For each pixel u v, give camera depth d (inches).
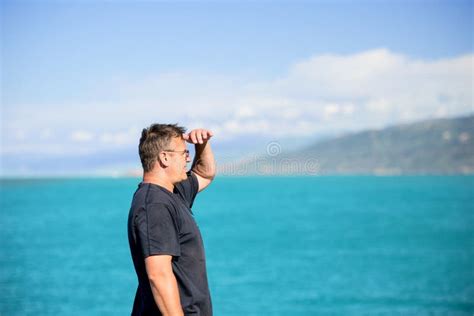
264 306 756.6
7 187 6259.8
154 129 127.8
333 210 2630.4
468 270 1034.1
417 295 820.6
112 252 1301.7
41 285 895.1
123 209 2736.2
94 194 4389.8
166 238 118.3
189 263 123.9
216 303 778.8
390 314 703.1
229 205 3061.0
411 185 5349.4
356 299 796.6
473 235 1625.2
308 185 6058.1
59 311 717.3
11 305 748.6
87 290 856.3
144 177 128.3
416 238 1578.5
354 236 1642.5
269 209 2733.8
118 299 794.8
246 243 1508.4
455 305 750.5
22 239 1587.1
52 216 2363.4
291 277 979.9
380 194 3934.5
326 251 1342.3
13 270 1053.2
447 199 3294.8
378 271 1045.2
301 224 2007.9
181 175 127.8
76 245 1439.5
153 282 116.6
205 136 145.8
